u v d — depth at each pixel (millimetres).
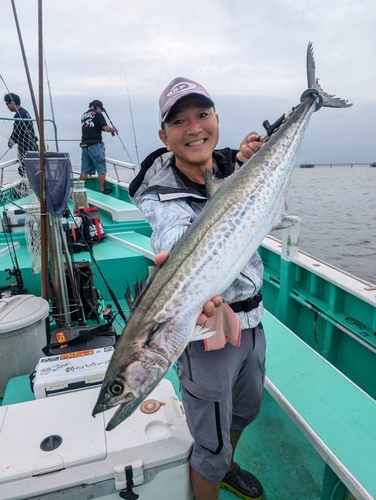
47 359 2207
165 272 1379
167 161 1791
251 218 1514
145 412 1787
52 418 1760
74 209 5363
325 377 2191
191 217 1618
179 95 1509
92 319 3809
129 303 1523
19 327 2580
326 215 24984
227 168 1986
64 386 1998
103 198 6645
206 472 1588
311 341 3479
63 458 1541
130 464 1553
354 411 1920
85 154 7961
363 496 1456
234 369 1606
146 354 1327
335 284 2982
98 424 1722
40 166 2754
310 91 1851
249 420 1883
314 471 2277
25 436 1654
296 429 2596
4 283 4078
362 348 2926
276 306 3852
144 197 1642
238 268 1455
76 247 4551
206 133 1606
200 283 1371
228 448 1615
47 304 2865
